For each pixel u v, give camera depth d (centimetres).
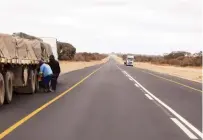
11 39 1399
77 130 865
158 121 1015
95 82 2681
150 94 1831
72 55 9875
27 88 1742
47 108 1252
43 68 1869
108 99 1565
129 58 8975
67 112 1162
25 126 911
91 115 1105
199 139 788
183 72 4994
